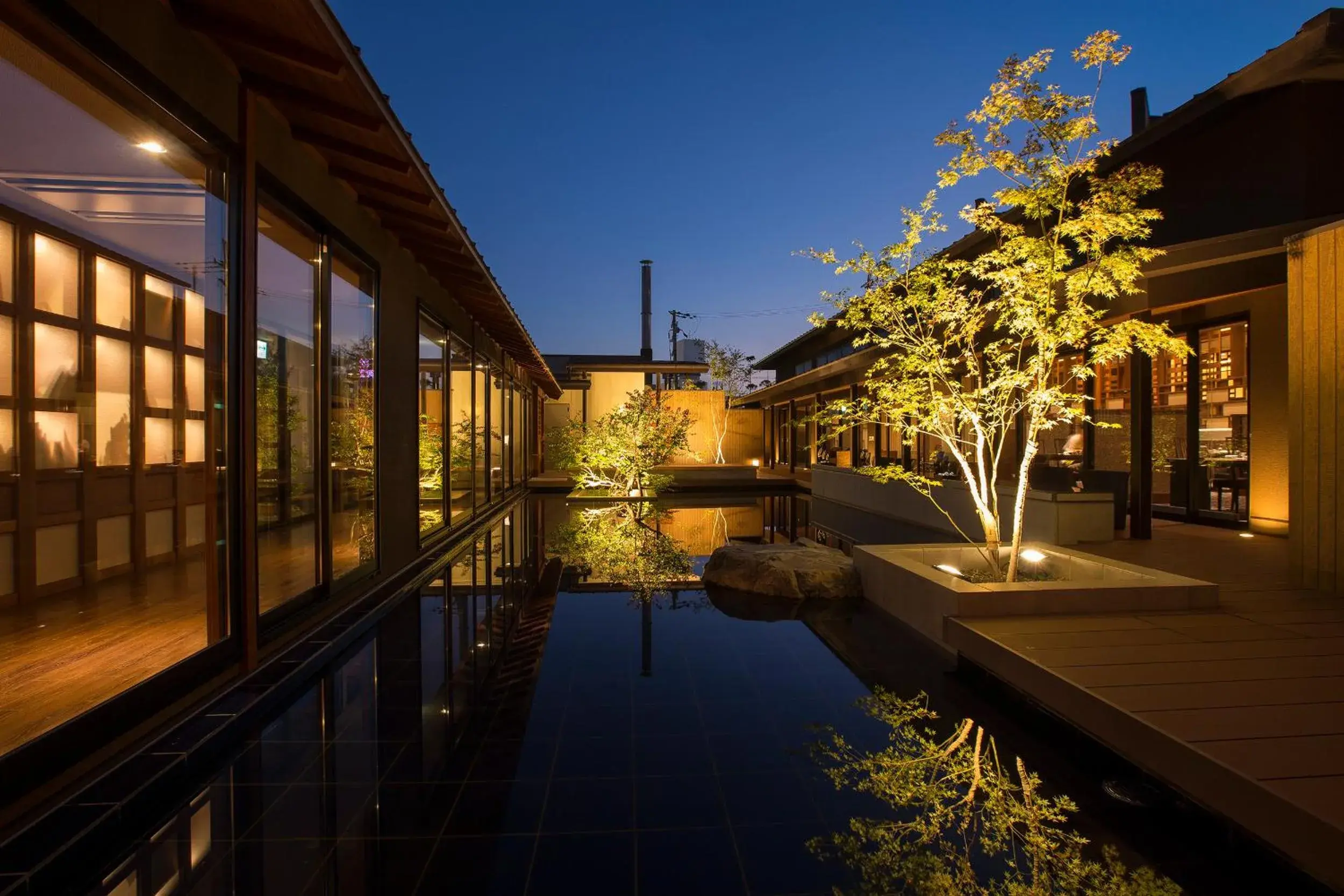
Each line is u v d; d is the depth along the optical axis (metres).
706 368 23.38
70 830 2.00
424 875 1.95
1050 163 4.21
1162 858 2.07
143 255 5.30
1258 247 5.30
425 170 4.27
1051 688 2.98
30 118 3.09
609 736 2.95
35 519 4.54
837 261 4.89
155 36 2.74
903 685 3.61
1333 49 5.54
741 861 2.04
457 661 3.93
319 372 4.46
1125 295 5.62
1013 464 10.61
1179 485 8.39
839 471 12.33
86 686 2.88
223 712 2.92
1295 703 2.64
